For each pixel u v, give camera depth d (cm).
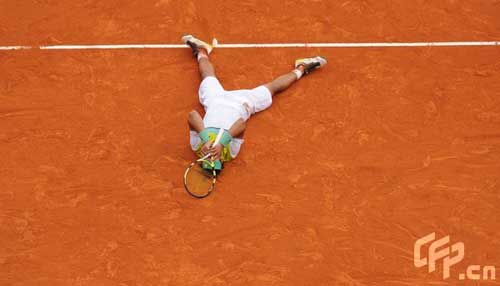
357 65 1761
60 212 1553
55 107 1686
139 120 1673
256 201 1572
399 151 1642
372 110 1697
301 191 1587
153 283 1479
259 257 1509
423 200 1582
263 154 1630
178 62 1759
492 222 1557
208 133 1548
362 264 1509
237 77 1741
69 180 1591
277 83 1688
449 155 1639
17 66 1742
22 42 1781
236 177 1598
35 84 1719
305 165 1620
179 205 1562
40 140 1642
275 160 1625
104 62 1753
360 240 1534
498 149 1648
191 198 1569
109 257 1505
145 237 1527
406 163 1627
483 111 1698
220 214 1553
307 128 1670
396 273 1500
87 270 1491
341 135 1661
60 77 1730
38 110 1681
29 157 1620
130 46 1778
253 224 1544
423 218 1562
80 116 1675
